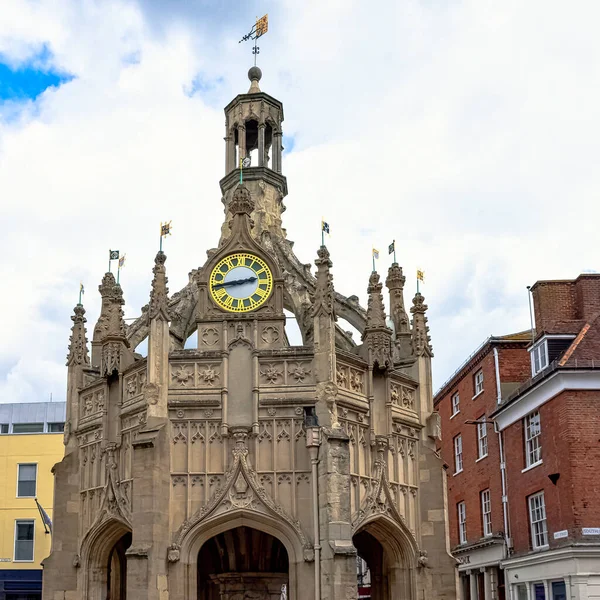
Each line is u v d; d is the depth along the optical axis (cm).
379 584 3431
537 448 4288
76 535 3281
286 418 2969
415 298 3547
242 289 3189
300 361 3034
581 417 3809
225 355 3038
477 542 5016
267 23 4191
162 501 2858
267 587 3400
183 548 2844
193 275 3747
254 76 4144
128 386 3206
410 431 3328
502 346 4984
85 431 3359
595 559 3659
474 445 5328
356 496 2994
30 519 5844
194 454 2955
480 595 5259
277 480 2914
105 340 3269
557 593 3934
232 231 3253
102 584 3183
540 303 4434
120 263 3797
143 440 2877
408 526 3186
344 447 2866
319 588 2742
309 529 2850
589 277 4372
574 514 3703
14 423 6419
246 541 3328
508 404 4547
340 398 3000
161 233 3206
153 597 2734
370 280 3297
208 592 3584
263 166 3956
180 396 3012
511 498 4597
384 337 3209
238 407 2992
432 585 3173
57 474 3334
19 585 5719
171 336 3481
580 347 3956
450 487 5884
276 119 4088
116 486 3102
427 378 3447
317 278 3089
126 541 3547
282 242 3812
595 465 3753
